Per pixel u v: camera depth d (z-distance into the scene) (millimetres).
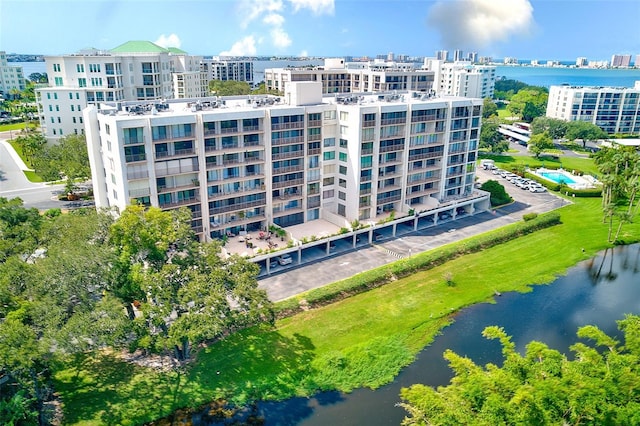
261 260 79500
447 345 65188
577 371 42219
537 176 139750
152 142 72938
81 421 50500
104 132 75375
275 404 54312
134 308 67688
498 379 41875
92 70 137625
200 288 54281
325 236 86312
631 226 106312
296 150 88750
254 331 65375
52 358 48906
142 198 74625
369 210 96562
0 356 43344
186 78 191500
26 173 128500
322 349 62750
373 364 60562
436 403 40875
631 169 106250
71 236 58094
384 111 91000
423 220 106750
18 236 65688
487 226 104500
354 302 73188
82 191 113875
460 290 78688
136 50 170125
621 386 39750
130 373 57812
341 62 196625
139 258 58312
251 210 87875
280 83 183250
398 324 68812
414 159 99750
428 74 177625
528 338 67188
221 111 81250
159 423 51344
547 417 38500
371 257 87375
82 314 49688
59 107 134000
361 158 90875
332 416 52781
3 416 45656
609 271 87625
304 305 71125
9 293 51094
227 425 51219
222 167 81000
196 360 60188
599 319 72312
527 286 81250
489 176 143625
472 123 107062
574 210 115875
